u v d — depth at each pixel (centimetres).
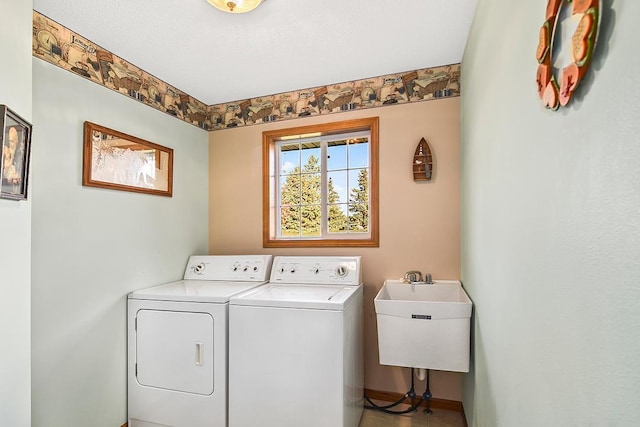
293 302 169
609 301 48
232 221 271
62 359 159
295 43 186
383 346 178
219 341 178
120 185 192
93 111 178
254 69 217
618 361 46
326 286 214
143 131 212
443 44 189
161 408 186
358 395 200
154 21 163
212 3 143
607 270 49
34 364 147
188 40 180
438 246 218
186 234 250
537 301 78
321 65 213
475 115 157
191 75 223
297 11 157
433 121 220
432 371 219
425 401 219
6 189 102
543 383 74
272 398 170
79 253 168
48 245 154
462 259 205
